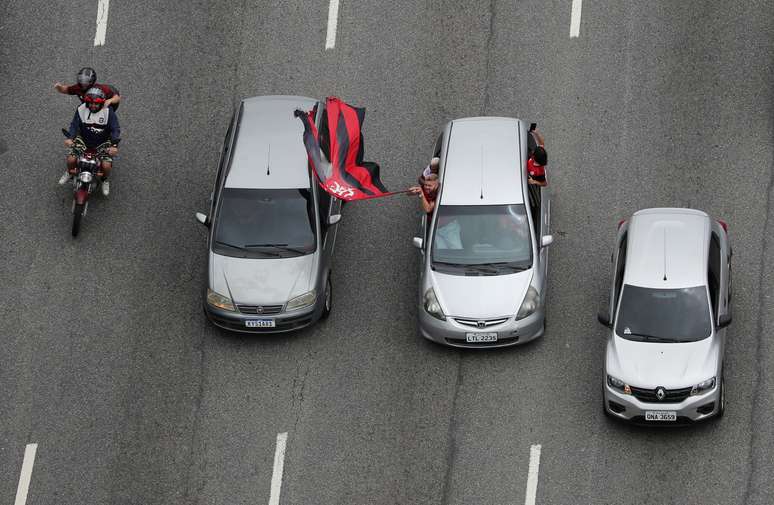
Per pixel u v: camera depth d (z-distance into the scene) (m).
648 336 78.38
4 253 90.00
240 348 85.06
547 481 77.19
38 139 96.06
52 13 102.31
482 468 78.19
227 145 90.12
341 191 84.31
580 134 93.62
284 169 86.62
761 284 84.88
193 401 82.56
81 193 88.56
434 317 82.31
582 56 97.06
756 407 79.06
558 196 90.94
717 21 97.81
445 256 83.69
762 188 89.56
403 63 98.19
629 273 80.38
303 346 85.00
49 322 86.56
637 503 75.75
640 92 95.06
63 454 80.31
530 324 82.00
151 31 100.94
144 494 78.56
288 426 81.00
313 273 84.06
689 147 92.19
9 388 83.38
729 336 82.56
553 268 87.44
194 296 87.94
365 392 82.31
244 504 77.75
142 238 91.06
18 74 99.25
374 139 94.75
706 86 94.94
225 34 100.56
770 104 93.62
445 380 82.50
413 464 78.75
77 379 83.88
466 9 100.12
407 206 91.62
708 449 77.50
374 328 85.62
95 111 88.31
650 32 97.75
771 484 75.56
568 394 81.00
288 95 93.56
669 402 76.56
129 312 87.12
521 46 98.00
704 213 83.38
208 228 86.31
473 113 95.25
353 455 79.44
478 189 84.88
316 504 77.50
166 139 96.00
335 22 100.50
